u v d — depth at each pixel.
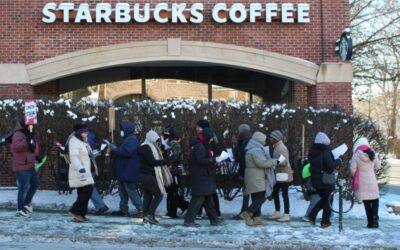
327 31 15.37
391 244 8.75
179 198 11.16
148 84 18.11
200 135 9.75
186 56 15.06
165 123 12.24
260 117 12.51
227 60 15.15
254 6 15.16
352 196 11.75
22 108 12.54
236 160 10.77
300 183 12.59
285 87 18.03
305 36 15.38
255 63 15.18
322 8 15.38
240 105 12.48
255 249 8.54
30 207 10.60
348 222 11.08
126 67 18.06
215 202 10.77
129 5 15.04
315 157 10.02
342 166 12.59
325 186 9.95
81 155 9.77
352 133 12.98
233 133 12.24
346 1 15.41
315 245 8.59
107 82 17.98
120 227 9.62
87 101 12.58
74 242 8.70
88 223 9.98
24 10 15.02
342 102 15.20
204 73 18.25
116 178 10.96
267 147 10.27
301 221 10.85
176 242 8.67
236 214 11.80
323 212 10.07
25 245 8.40
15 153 10.24
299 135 12.71
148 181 9.73
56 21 15.00
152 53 15.02
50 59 14.87
